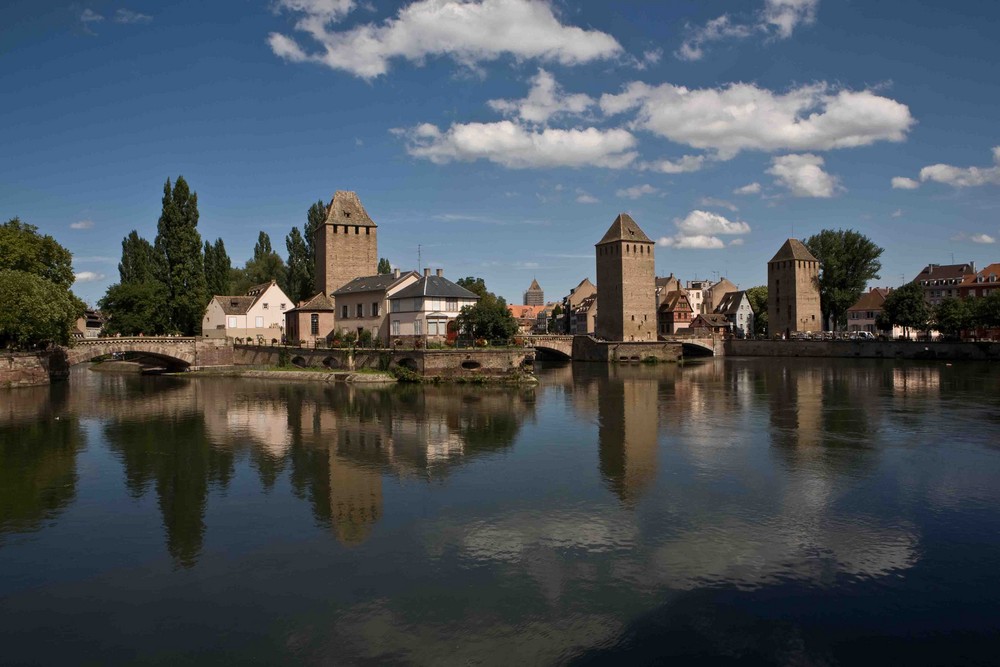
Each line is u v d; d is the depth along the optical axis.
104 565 19.50
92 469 30.41
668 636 15.34
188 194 97.94
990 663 14.31
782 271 136.50
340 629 15.76
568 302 175.38
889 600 17.03
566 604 16.83
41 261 76.19
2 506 25.02
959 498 25.30
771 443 35.22
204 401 53.69
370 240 104.25
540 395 56.81
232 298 104.62
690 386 64.94
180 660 14.60
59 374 75.00
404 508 24.28
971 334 110.50
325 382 68.00
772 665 14.26
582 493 25.91
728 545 20.58
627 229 117.25
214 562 19.59
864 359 106.06
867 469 29.56
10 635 15.70
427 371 63.84
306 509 24.30
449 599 17.14
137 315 98.44
